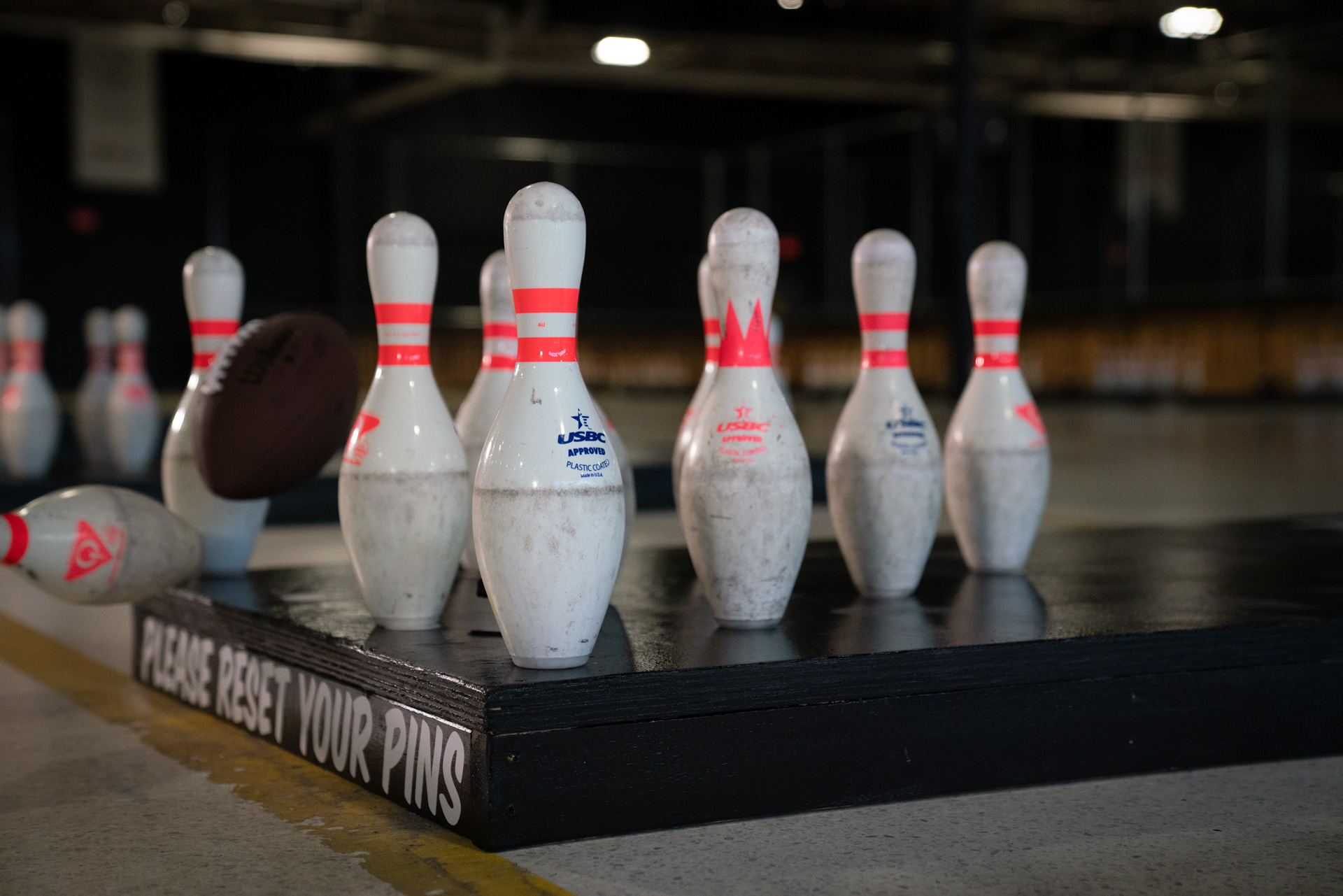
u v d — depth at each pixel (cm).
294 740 154
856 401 174
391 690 133
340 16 916
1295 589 176
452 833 123
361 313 1333
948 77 1059
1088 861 113
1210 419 957
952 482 194
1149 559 212
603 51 894
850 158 1394
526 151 1359
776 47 1012
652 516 401
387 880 110
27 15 848
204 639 176
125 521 165
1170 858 114
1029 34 1076
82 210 1251
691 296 1456
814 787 128
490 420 191
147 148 1209
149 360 1288
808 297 1426
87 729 167
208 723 171
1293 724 149
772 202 1433
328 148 1322
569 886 107
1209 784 138
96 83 1184
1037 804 131
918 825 124
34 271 1239
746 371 149
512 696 117
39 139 1230
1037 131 1291
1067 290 1312
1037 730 137
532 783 118
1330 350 1020
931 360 1291
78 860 116
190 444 195
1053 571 196
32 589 292
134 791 139
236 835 123
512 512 124
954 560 209
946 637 140
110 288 1270
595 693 120
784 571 146
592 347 1620
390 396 154
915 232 1318
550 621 125
